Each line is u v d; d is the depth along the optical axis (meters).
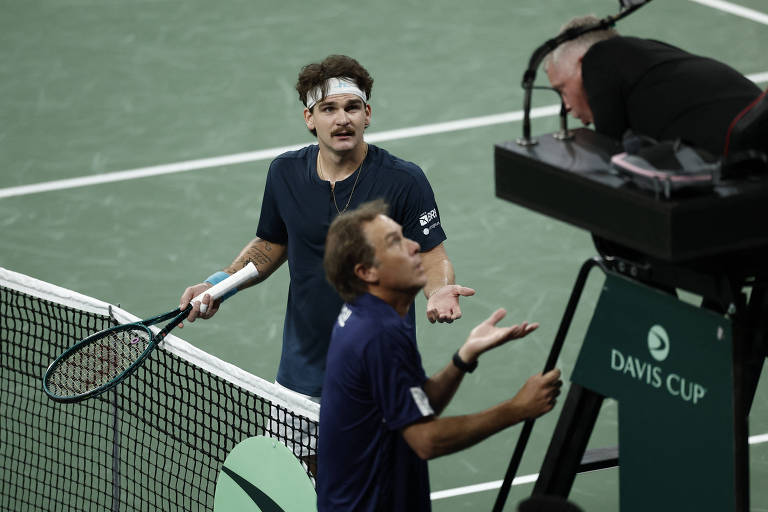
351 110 17.75
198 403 22.86
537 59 13.04
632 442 13.05
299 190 18.34
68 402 16.78
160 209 34.22
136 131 39.25
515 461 13.84
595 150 12.65
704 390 12.07
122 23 47.75
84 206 34.50
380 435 13.30
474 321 27.42
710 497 12.23
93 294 29.77
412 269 12.99
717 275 11.89
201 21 47.78
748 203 11.13
